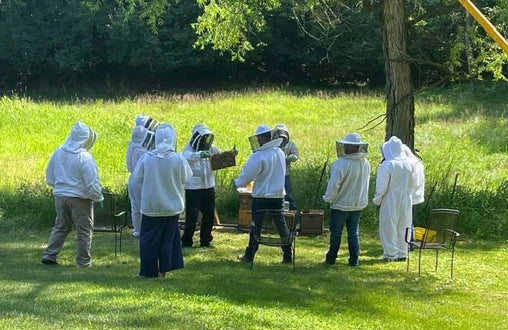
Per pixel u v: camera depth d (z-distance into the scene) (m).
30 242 12.53
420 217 14.30
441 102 33.38
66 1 45.78
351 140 10.77
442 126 26.50
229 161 12.09
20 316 6.85
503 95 33.78
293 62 48.25
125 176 17.42
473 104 32.69
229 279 9.73
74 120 26.44
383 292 9.62
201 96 37.03
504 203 14.66
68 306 7.49
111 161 19.36
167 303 7.90
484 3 18.44
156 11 16.64
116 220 11.13
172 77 47.94
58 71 47.84
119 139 23.08
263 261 11.27
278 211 10.54
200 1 17.38
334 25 17.94
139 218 13.00
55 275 9.41
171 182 9.12
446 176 15.51
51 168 10.20
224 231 13.70
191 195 12.07
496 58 15.26
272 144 10.54
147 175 9.08
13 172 17.64
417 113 30.23
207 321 7.33
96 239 12.88
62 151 10.11
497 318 8.59
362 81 47.44
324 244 12.99
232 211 14.94
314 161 17.28
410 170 11.65
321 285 9.80
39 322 6.67
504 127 26.02
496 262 11.90
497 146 22.62
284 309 8.33
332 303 8.86
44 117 26.55
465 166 19.20
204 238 12.27
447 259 12.01
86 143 10.17
